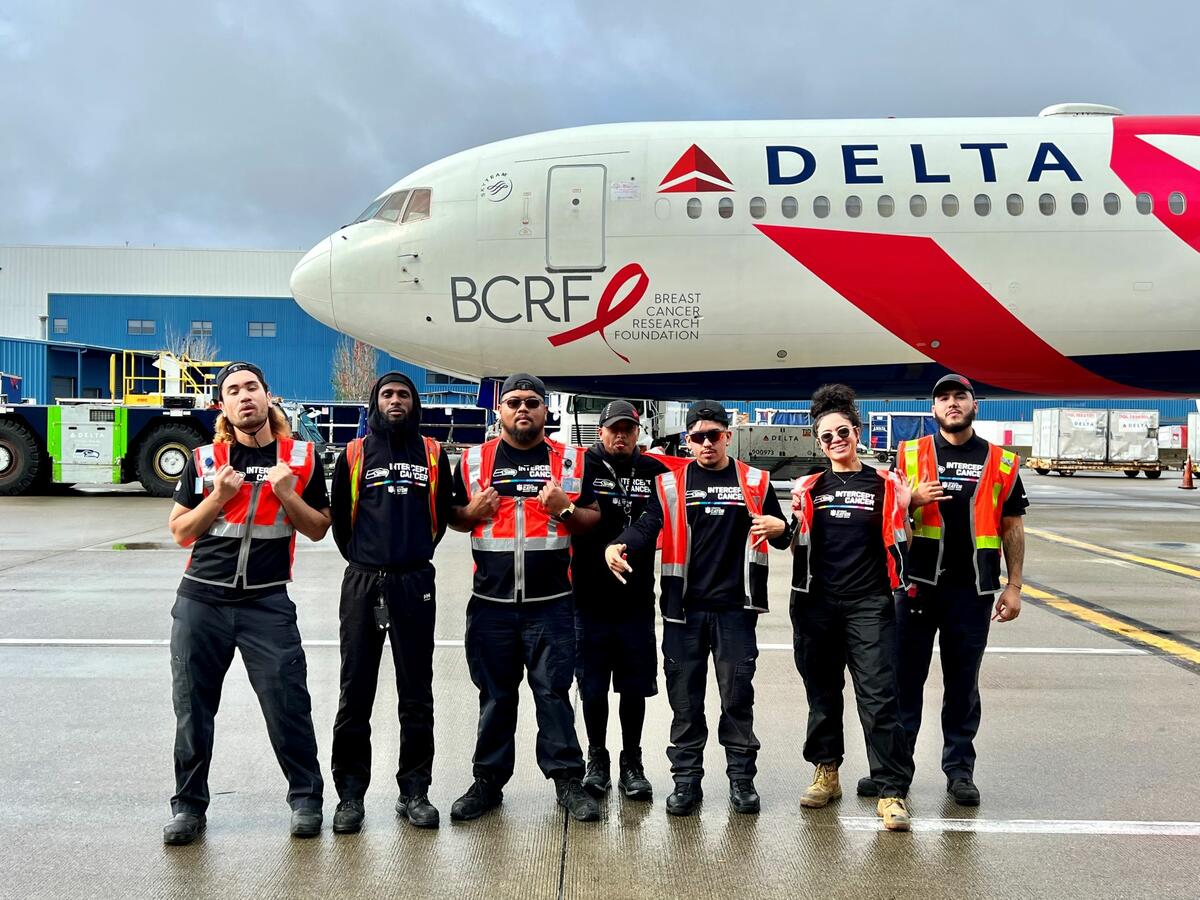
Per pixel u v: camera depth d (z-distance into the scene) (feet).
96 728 15.78
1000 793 13.44
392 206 45.96
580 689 14.14
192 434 56.03
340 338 185.37
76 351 122.42
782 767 14.52
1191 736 15.75
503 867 11.15
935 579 13.69
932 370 45.27
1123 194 42.83
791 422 101.55
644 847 11.72
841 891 10.54
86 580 29.12
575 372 46.24
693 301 43.73
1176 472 106.83
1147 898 10.41
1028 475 100.94
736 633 13.20
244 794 13.33
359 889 10.56
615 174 43.78
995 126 44.39
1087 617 24.86
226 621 12.27
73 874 10.87
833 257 42.98
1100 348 44.06
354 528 12.84
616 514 14.08
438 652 21.30
